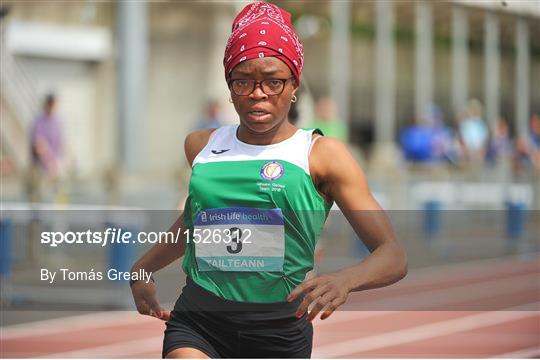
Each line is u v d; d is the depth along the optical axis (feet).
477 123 191.72
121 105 139.54
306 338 34.22
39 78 173.78
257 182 32.68
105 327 75.15
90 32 177.58
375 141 201.67
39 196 111.34
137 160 137.80
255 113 32.07
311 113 134.82
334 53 185.37
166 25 157.28
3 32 159.84
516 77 192.75
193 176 33.50
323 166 32.42
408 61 204.54
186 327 33.86
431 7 187.42
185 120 158.20
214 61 157.38
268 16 32.48
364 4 189.98
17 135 152.76
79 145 175.32
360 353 68.44
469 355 66.90
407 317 82.89
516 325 78.59
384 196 154.92
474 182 165.07
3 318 74.90
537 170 173.99
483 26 182.50
